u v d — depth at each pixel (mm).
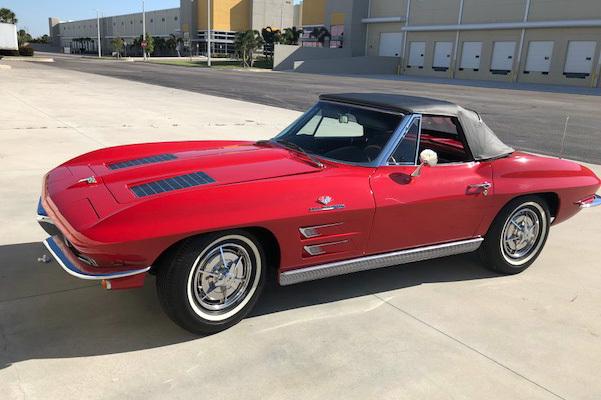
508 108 19375
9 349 2865
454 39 46094
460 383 2803
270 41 67438
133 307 3393
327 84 29797
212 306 3096
